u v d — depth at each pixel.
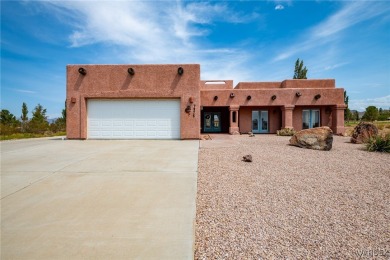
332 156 9.57
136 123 14.88
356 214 4.17
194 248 3.13
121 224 3.77
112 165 7.48
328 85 22.41
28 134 23.36
